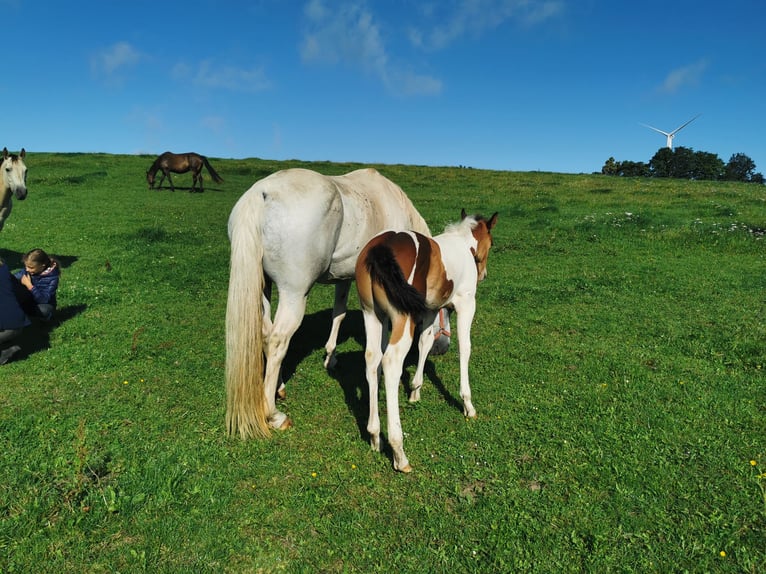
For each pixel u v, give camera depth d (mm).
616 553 2760
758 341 6016
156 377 4949
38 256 5816
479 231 4609
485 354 5812
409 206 5230
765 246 11398
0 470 3307
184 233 12125
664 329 6523
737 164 92938
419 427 4176
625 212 16141
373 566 2658
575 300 7891
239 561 2678
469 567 2668
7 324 4898
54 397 4449
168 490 3162
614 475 3465
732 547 2811
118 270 8859
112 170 24234
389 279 3283
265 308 4195
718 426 4133
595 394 4746
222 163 29547
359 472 3510
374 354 3703
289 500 3162
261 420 3846
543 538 2883
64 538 2748
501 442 3930
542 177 28328
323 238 4039
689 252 11258
